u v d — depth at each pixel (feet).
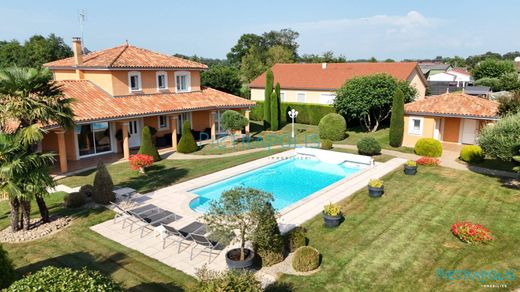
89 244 44.19
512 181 67.15
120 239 45.68
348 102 113.39
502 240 44.68
